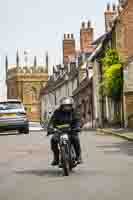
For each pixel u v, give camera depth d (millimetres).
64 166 20469
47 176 20609
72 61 110438
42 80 188250
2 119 53438
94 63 83875
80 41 102750
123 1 77312
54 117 21484
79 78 101625
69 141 21062
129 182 18266
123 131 54281
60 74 130875
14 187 17906
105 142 39625
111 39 72062
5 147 36000
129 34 65812
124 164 24125
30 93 188250
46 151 31969
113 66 63438
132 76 61375
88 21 102250
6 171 22609
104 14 83812
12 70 193375
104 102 78812
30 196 15875
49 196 15766
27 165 24859
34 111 187000
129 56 65500
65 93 120250
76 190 16797
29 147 35469
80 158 21594
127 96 62156
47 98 151000
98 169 22406
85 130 66750
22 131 55281
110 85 63688
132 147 34281
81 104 99812
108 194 15812
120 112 66625
